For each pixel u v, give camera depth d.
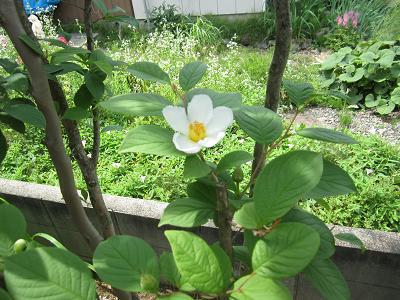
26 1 2.43
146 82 1.50
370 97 1.55
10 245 0.29
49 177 1.12
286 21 0.38
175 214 0.31
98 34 2.44
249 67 1.75
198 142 0.26
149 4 2.64
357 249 0.73
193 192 0.34
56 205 0.94
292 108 1.52
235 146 1.19
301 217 0.34
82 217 0.48
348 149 1.15
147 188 1.05
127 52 1.95
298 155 0.25
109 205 0.90
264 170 0.25
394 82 1.57
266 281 0.23
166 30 2.17
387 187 0.98
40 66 0.35
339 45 2.01
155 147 0.26
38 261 0.25
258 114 0.34
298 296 0.86
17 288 0.24
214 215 0.31
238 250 0.36
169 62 1.75
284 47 0.40
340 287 0.32
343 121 1.41
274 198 0.25
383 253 0.73
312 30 2.21
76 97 0.47
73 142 0.48
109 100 0.31
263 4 2.50
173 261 0.28
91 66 0.46
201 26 2.21
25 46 0.34
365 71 1.56
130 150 0.26
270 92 0.43
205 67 0.37
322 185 0.32
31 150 1.24
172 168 1.13
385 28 1.89
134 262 0.27
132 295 0.61
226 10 2.58
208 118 0.28
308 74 1.75
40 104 0.37
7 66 0.41
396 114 1.50
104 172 1.11
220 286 0.23
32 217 0.99
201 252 0.23
